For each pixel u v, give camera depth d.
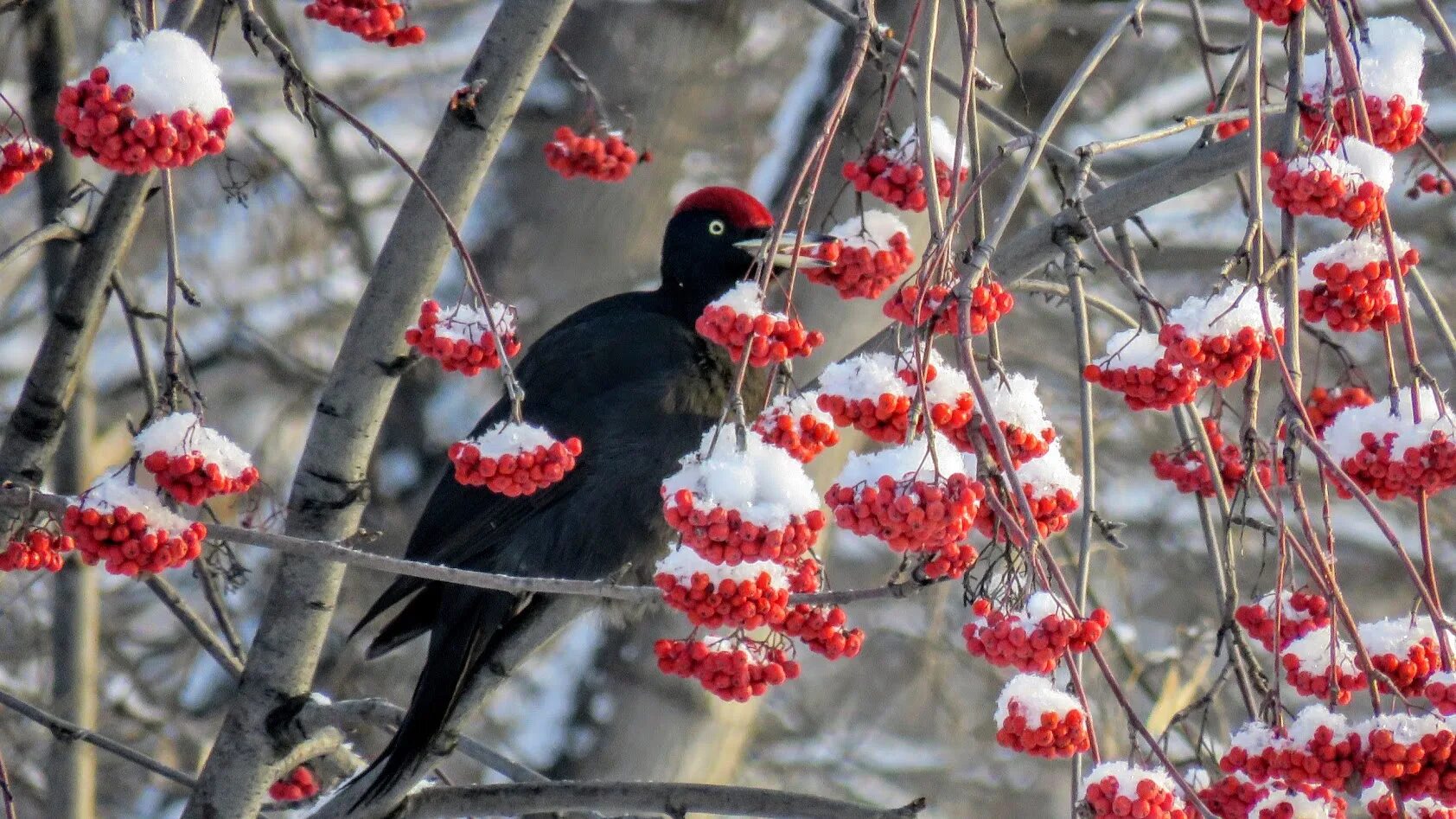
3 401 21.41
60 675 13.03
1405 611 21.38
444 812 9.63
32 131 11.09
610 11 16.05
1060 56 18.89
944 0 13.30
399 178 22.09
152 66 6.75
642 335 11.96
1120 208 8.74
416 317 9.12
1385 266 6.58
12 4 9.16
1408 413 6.59
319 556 7.41
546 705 14.41
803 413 6.68
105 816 17.14
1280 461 7.59
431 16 23.78
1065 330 20.36
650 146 15.84
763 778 20.00
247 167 12.18
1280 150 6.58
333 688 16.14
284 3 21.28
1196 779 7.54
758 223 12.28
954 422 6.49
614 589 7.36
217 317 20.92
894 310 6.55
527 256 15.76
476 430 12.06
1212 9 19.84
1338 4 6.75
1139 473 21.02
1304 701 16.08
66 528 7.11
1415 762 6.23
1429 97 17.92
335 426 9.28
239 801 9.77
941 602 18.89
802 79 15.95
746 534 6.16
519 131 15.98
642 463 11.69
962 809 20.84
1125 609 17.00
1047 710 6.36
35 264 20.61
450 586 10.55
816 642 7.71
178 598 10.37
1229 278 6.54
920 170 8.11
